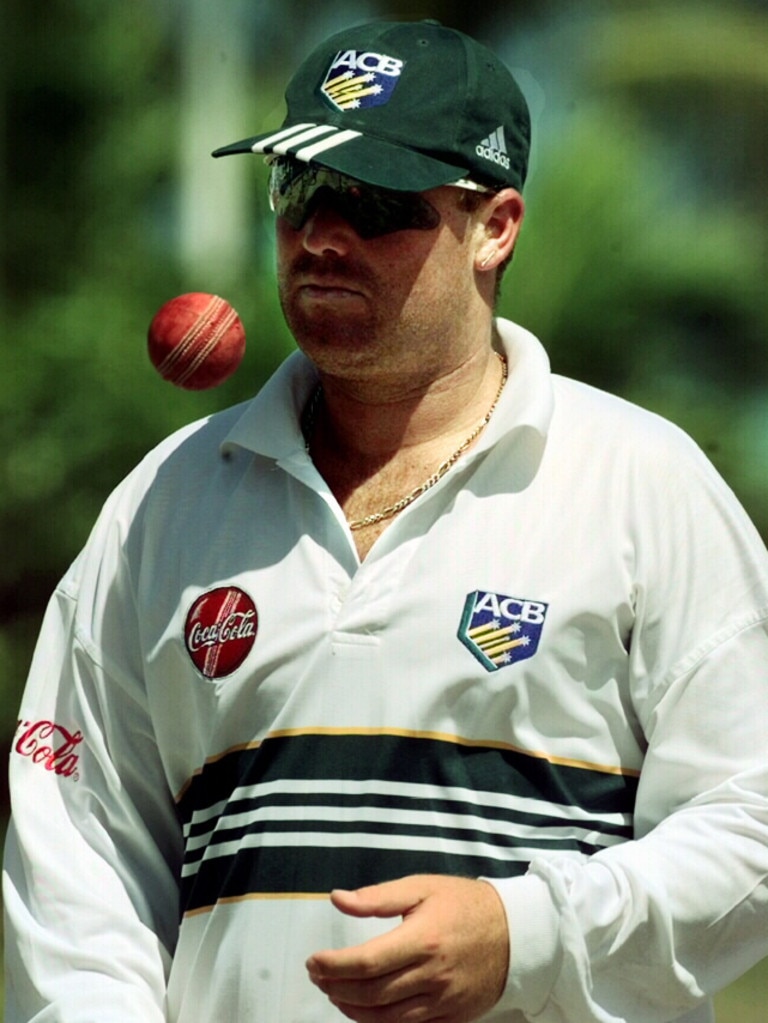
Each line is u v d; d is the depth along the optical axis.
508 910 11.75
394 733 12.43
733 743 12.43
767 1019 31.12
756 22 54.81
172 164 47.97
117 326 45.22
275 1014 12.39
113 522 14.04
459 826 12.34
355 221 12.77
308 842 12.45
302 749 12.58
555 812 12.50
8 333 45.34
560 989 11.85
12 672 44.62
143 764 13.68
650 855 12.12
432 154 12.95
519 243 45.66
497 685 12.43
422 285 12.91
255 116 48.88
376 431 13.40
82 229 47.03
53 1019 12.85
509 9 53.94
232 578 13.16
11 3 47.31
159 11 49.06
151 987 13.08
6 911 13.54
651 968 12.08
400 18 53.19
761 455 47.34
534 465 12.95
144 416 44.75
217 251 46.97
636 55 53.03
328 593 12.84
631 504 12.82
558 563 12.67
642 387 46.25
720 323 47.16
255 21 51.50
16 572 44.94
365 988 11.46
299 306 12.95
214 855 12.87
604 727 12.69
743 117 53.59
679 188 50.72
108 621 13.80
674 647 12.58
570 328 45.69
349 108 13.06
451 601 12.59
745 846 12.17
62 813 13.69
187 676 13.15
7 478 44.69
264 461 13.51
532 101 30.17
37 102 47.22
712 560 12.72
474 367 13.44
